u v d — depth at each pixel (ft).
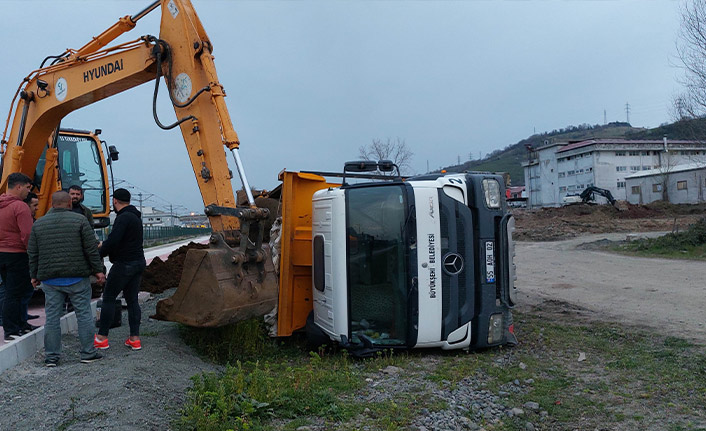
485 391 18.28
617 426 15.26
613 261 53.52
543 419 15.94
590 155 203.41
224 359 22.00
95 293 32.35
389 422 15.17
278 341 25.34
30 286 21.40
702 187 155.02
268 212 20.44
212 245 20.35
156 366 18.25
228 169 21.65
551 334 26.05
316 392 17.19
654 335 25.03
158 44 22.03
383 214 22.22
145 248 117.39
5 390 16.48
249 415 14.93
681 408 16.24
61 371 17.95
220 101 21.16
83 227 18.67
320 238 23.68
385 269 22.04
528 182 254.88
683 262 49.88
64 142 37.24
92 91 24.49
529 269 51.80
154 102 21.95
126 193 20.65
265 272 20.56
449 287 22.22
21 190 20.63
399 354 22.76
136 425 13.69
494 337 23.16
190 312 19.85
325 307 23.15
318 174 25.40
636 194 180.86
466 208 22.82
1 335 21.63
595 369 20.45
